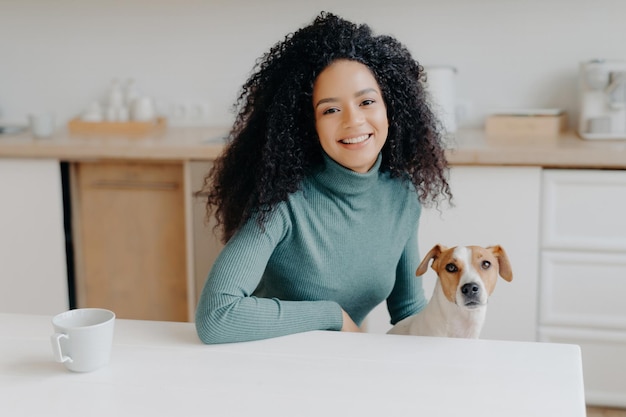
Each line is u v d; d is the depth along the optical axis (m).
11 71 3.32
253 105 1.48
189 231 2.67
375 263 1.49
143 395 1.06
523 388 1.08
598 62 2.69
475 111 3.09
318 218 1.42
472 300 1.26
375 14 3.08
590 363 2.53
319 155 1.43
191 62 3.23
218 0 3.16
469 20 3.03
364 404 1.04
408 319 1.51
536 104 3.05
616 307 2.49
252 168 1.47
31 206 2.75
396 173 1.48
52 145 2.68
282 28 3.15
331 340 1.27
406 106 1.46
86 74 3.29
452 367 1.15
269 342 1.26
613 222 2.45
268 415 1.01
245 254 1.34
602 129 2.69
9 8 3.27
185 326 1.34
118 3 3.22
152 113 3.16
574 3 2.96
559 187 2.46
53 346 1.10
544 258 2.50
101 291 2.84
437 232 2.55
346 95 1.34
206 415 1.01
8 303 2.82
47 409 1.03
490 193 2.49
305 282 1.46
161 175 2.72
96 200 2.78
